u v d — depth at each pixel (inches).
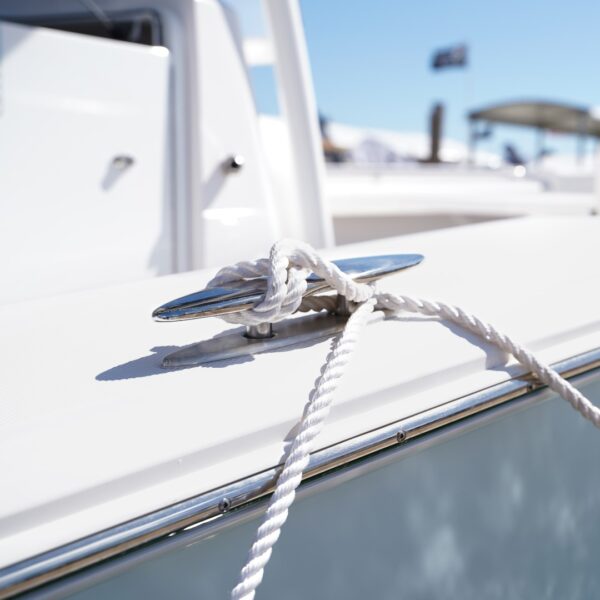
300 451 22.0
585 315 36.1
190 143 56.1
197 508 20.3
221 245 56.2
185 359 27.0
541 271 43.1
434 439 26.7
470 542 29.9
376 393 25.9
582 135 541.0
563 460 33.8
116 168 51.6
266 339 28.9
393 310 32.9
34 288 47.3
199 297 26.0
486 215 127.0
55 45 49.0
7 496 18.4
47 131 48.4
